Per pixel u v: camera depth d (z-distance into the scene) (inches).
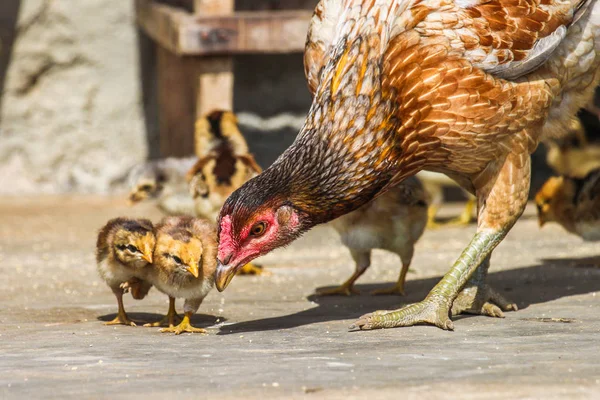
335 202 317.1
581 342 290.4
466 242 643.5
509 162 339.9
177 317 359.9
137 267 342.3
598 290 409.7
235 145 514.6
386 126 315.0
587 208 531.5
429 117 320.8
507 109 329.4
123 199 967.6
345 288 423.2
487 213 345.1
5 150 1056.8
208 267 333.4
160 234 340.2
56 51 1066.1
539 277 456.4
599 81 369.1
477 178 346.3
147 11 946.7
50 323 354.0
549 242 621.6
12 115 1061.1
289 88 1061.1
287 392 225.8
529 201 914.7
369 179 318.0
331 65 323.0
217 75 713.6
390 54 316.2
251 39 702.5
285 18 702.5
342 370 251.6
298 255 590.2
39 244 656.4
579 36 348.2
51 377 249.0
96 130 1077.1
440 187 741.9
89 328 342.3
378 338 307.9
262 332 326.3
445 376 240.7
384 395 220.8
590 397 217.0
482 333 314.2
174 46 740.7
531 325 328.5
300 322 347.9
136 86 1086.4
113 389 233.0
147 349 293.1
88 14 1070.4
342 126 312.3
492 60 323.9
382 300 405.7
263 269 507.8
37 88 1067.9
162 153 971.3
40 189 1056.8
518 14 329.7
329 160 312.2
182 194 579.5
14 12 1057.5
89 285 462.3
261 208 309.7
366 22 321.1
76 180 1056.8
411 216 407.8
